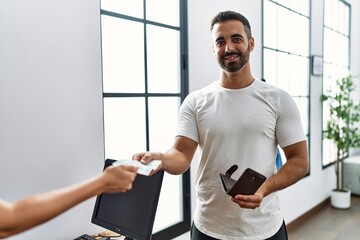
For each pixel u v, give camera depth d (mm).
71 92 1652
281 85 3602
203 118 1478
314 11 4113
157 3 2225
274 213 1476
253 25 3047
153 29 2201
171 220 2385
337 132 4234
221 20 1429
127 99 2076
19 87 1455
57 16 1582
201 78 2486
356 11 5461
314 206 4168
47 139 1561
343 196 4281
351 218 3967
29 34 1480
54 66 1577
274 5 3428
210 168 1460
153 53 2215
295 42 3832
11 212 654
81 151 1705
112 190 789
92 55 1746
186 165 1477
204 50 2500
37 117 1521
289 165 1391
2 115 1406
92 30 1744
